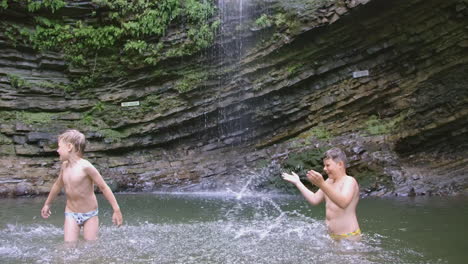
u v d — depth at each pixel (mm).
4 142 11719
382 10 12180
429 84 12180
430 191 9297
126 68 13242
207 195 10188
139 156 12945
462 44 12086
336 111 13102
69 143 4820
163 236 4992
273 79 13031
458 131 10859
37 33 12539
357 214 6734
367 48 12859
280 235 4926
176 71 13336
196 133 13547
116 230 5387
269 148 12992
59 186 4988
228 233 5129
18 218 6727
